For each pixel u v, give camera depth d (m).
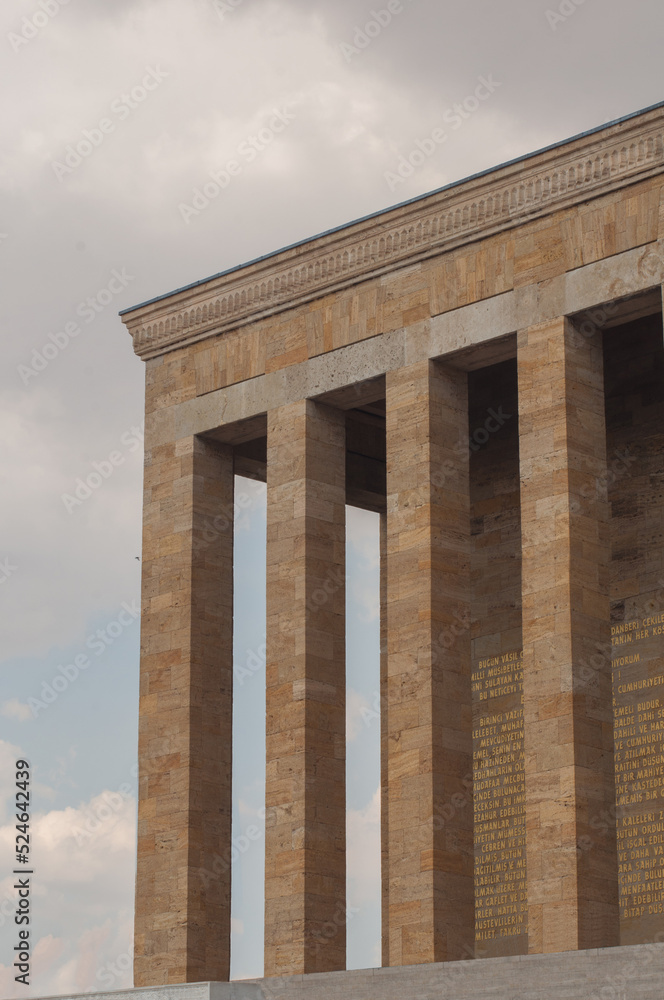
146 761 56.50
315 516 54.25
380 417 59.88
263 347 56.38
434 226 52.34
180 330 58.62
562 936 45.31
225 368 57.31
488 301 50.88
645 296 48.12
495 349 51.25
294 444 54.75
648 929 49.69
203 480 57.75
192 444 57.75
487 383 58.62
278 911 51.75
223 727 56.47
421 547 50.75
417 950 48.16
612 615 52.75
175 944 54.22
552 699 47.00
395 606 51.00
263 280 56.50
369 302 53.81
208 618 56.94
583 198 49.34
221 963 54.59
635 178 48.44
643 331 54.28
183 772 55.47
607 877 46.09
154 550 58.03
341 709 53.53
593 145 49.19
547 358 49.16
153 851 55.56
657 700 51.09
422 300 52.41
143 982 54.66
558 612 47.38
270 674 53.72
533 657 47.62
